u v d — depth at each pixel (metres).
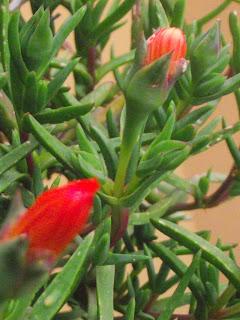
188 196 0.34
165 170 0.24
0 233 0.17
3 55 0.26
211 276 0.28
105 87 0.32
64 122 0.28
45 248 0.17
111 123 0.28
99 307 0.24
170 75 0.23
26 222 0.17
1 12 0.26
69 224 0.17
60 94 0.28
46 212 0.17
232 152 0.30
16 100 0.25
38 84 0.25
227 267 0.26
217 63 0.26
